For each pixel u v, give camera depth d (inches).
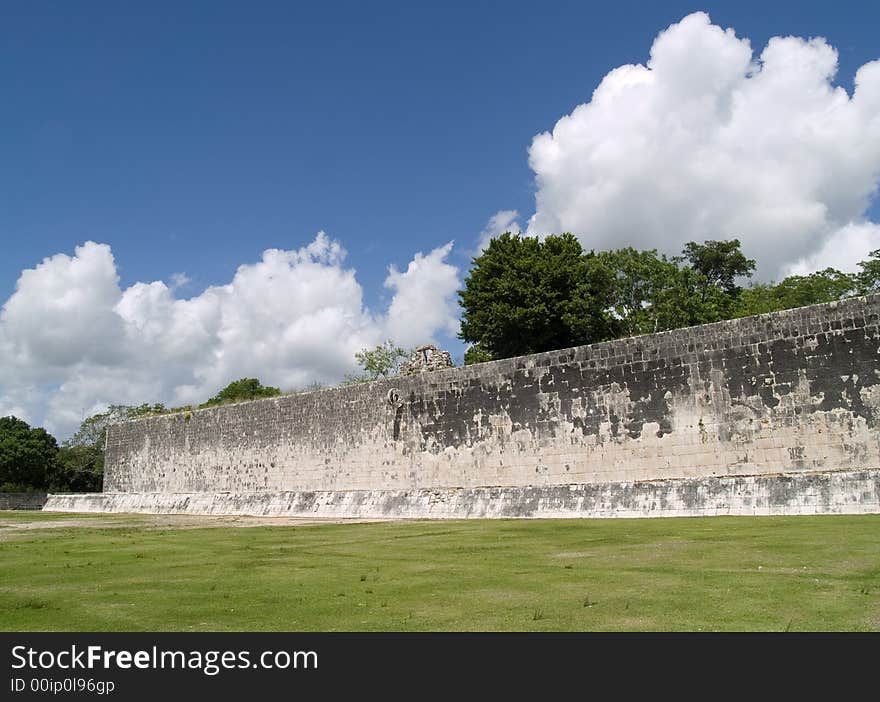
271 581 488.7
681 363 984.3
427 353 1413.6
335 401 1416.1
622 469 1023.0
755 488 793.6
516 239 1835.6
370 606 393.7
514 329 1720.0
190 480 1665.8
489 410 1181.1
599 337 1781.5
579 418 1074.7
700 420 959.0
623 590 409.1
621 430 1030.4
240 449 1573.6
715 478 831.7
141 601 426.0
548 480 1096.8
